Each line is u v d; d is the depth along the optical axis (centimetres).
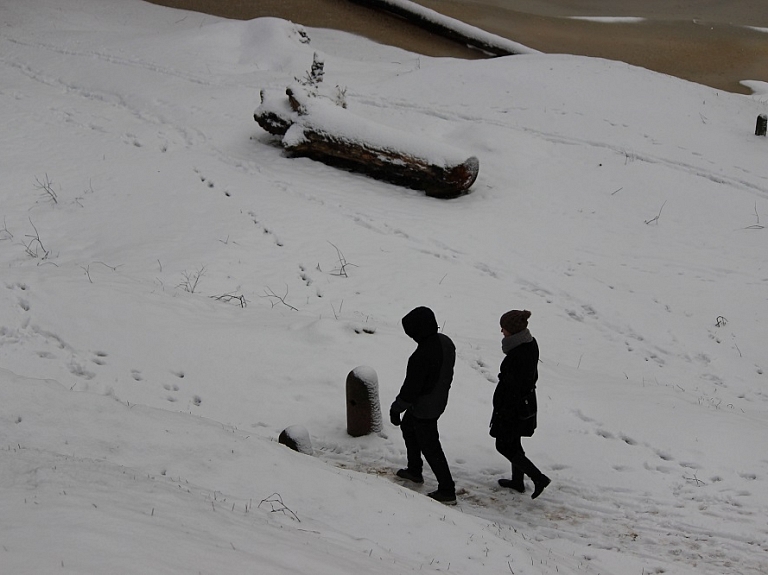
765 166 1870
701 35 3114
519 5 3431
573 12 3394
